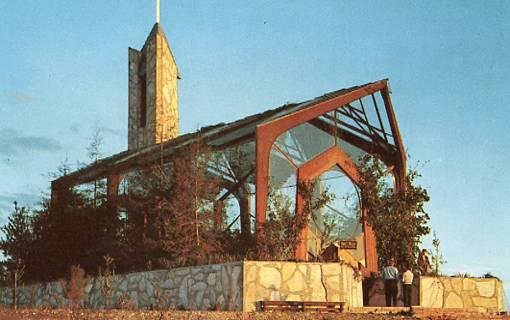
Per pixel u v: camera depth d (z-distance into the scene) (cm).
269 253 2228
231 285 1906
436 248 2641
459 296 2350
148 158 2783
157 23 3978
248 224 2455
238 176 2539
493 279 2405
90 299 2466
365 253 2595
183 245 2353
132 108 3956
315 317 1653
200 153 2497
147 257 2452
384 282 2264
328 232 2467
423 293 2302
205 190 2441
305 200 2416
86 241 2742
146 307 2139
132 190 2678
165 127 3869
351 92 2633
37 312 1555
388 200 2670
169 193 2502
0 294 2944
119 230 2725
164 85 3900
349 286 2047
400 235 2620
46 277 2759
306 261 2005
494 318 1867
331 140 2600
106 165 2892
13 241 2845
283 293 1906
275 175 2364
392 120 2784
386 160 2794
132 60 3994
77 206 2842
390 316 1758
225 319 1522
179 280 2106
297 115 2442
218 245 2408
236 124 2689
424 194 2698
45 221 2817
